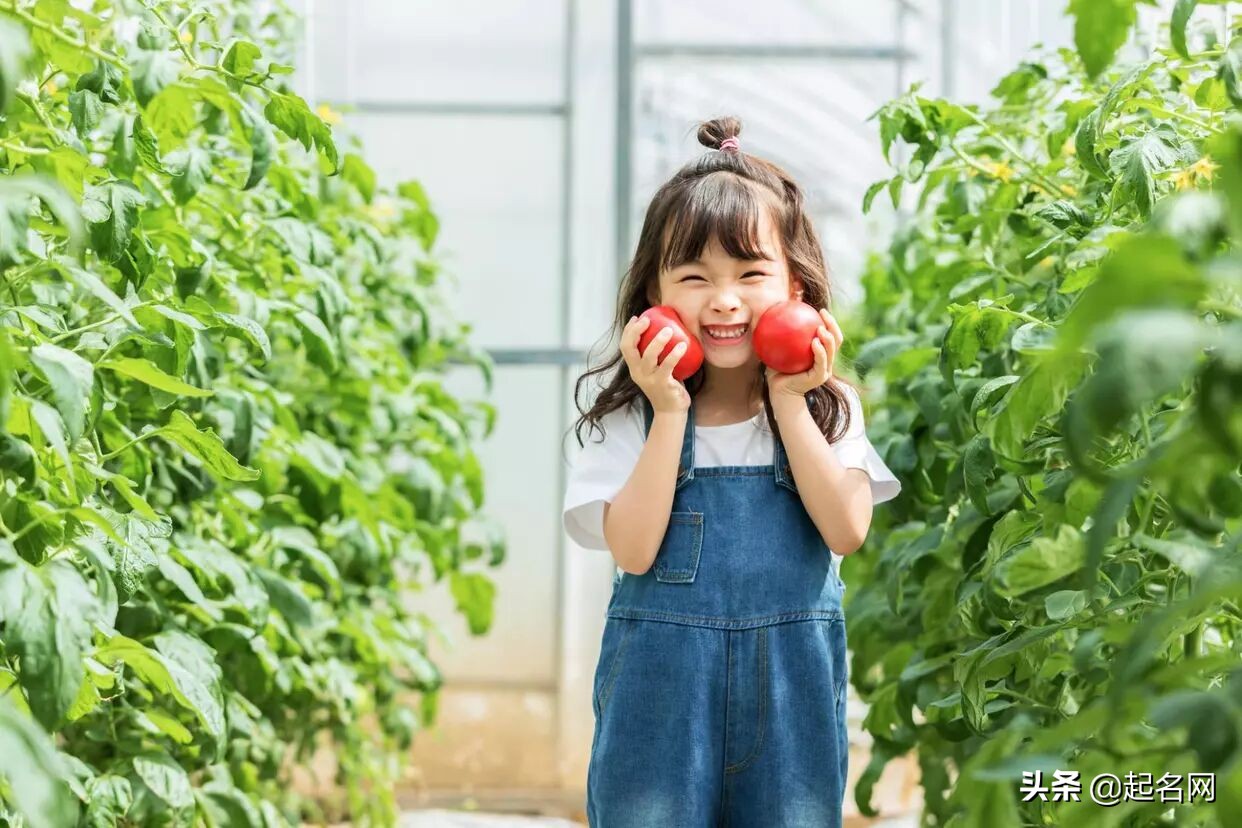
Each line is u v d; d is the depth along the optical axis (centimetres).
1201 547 100
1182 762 93
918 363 194
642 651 154
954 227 191
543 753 366
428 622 301
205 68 138
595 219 369
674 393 152
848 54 372
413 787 361
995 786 98
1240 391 70
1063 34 343
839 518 154
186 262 160
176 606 179
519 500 369
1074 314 69
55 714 99
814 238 169
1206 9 216
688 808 151
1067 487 132
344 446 270
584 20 367
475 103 368
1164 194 139
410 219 277
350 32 365
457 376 367
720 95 375
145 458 154
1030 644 125
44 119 128
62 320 138
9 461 114
